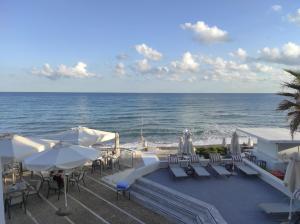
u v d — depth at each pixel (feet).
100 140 59.26
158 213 38.11
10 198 36.91
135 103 423.23
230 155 62.18
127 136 160.86
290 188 32.40
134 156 62.59
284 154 56.54
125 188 42.42
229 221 33.19
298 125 39.65
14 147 41.91
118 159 61.41
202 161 55.93
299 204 36.29
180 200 38.81
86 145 55.88
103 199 42.34
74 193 44.42
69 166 35.04
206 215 34.32
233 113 295.69
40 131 180.86
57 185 43.93
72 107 343.26
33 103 396.98
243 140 126.41
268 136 55.88
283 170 55.06
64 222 35.12
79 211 38.17
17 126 200.44
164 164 55.42
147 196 42.45
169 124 210.38
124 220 35.81
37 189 42.70
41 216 36.68
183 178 49.29
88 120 230.89
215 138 141.59
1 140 43.39
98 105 378.53
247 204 38.09
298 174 32.17
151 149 95.66
